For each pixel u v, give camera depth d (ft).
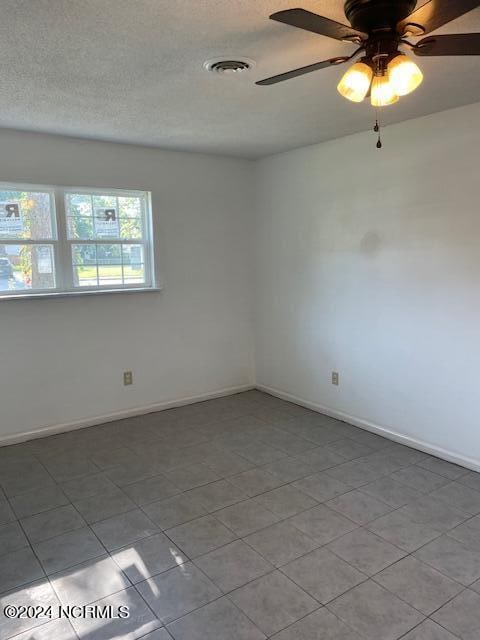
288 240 14.20
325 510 8.68
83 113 9.59
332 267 12.89
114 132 11.25
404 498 9.05
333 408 13.44
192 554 7.49
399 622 6.07
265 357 15.67
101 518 8.52
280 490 9.42
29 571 7.14
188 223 14.08
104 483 9.79
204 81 7.81
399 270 11.18
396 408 11.64
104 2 5.24
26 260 11.80
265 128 11.06
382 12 4.85
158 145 12.78
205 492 9.39
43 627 6.08
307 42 6.38
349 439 11.89
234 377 15.72
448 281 10.19
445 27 6.08
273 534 7.97
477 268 9.64
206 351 14.97
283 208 14.24
